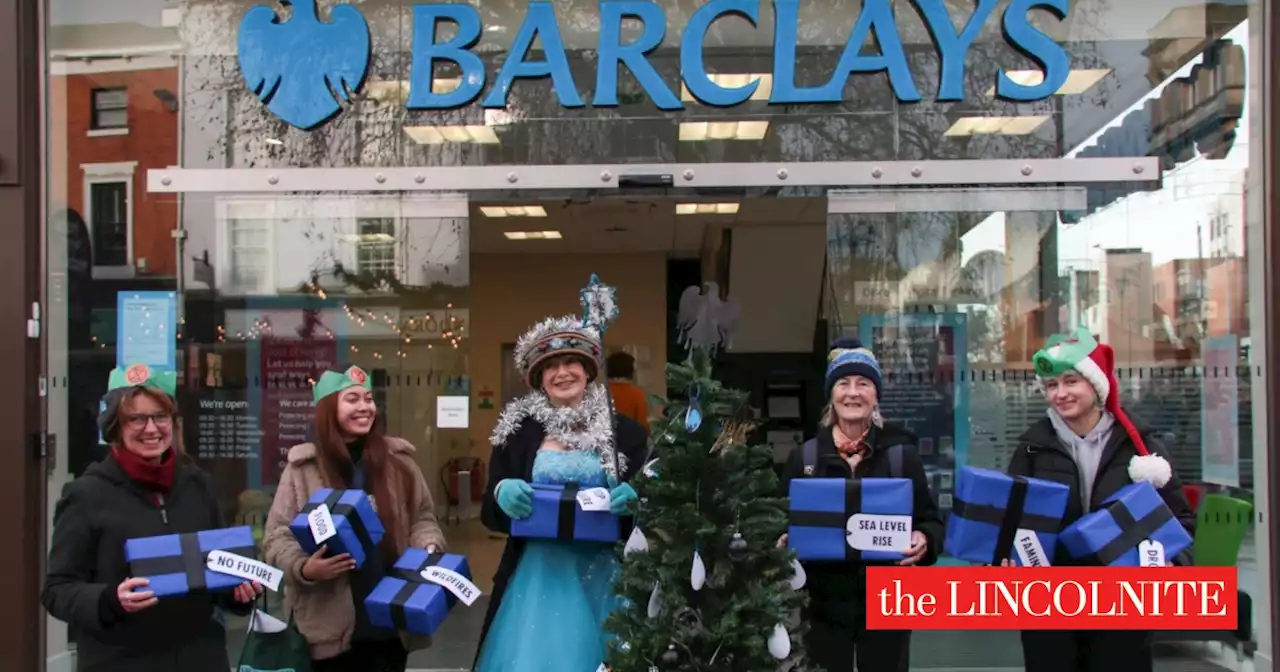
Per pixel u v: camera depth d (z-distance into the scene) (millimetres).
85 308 5160
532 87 5160
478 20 5156
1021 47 5070
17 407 4617
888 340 5148
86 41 5188
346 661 3316
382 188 5180
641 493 2930
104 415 3029
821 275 8469
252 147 5223
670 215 7594
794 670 2934
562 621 3309
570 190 5156
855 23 5105
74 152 5160
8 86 4645
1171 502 3309
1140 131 5043
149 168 5199
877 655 3461
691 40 5117
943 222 5145
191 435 5191
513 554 3512
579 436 3412
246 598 2988
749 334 8539
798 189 5164
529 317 10344
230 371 5207
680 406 2865
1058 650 3338
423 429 5258
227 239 5227
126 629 2945
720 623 2723
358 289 5242
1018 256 5109
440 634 5445
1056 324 5086
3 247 4645
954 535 3287
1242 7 4965
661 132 5129
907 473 3486
